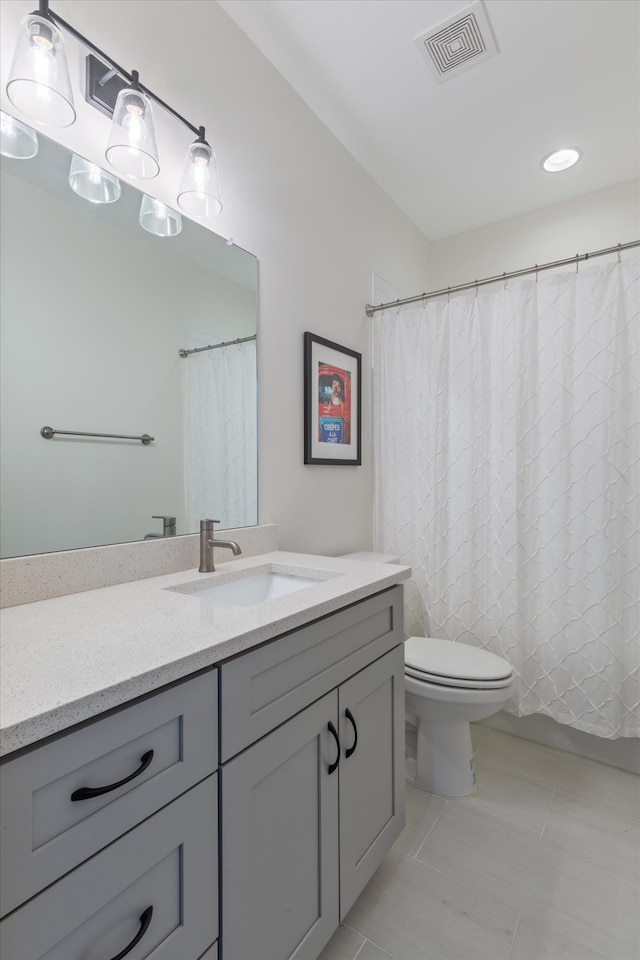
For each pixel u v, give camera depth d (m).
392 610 1.29
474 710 1.55
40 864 0.53
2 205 0.96
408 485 2.17
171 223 1.31
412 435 2.16
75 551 1.06
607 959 1.07
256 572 1.38
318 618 0.99
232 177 1.50
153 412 1.26
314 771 0.98
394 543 2.20
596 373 1.74
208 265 1.42
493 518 1.95
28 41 0.85
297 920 0.93
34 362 1.01
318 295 1.91
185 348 1.35
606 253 1.74
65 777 0.55
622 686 1.71
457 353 2.03
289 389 1.74
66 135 1.06
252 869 0.82
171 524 1.30
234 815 0.78
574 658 1.77
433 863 1.35
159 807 0.66
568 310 1.80
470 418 1.98
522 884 1.28
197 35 1.37
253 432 1.58
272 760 0.86
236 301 1.51
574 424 1.78
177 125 1.31
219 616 0.88
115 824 0.60
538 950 1.09
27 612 0.91
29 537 1.00
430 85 1.79
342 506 2.07
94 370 1.12
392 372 2.22
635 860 1.36
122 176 1.18
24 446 0.99
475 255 2.84
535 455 1.86
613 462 1.71
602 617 1.72
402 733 1.34
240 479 1.53
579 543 1.76
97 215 1.13
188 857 0.70
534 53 1.65
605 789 1.70
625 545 1.70
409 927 1.15
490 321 1.96
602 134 2.06
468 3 1.47
